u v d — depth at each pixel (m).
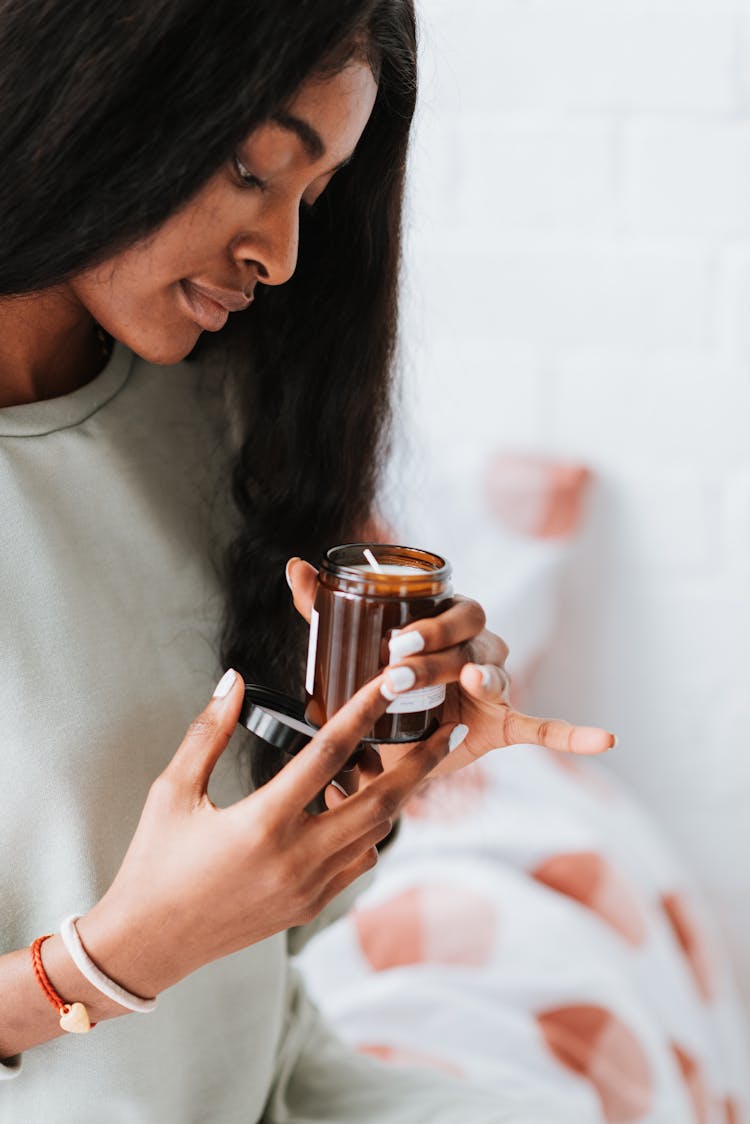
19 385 0.87
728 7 1.73
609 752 1.98
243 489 0.99
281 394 0.99
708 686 1.95
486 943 1.41
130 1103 0.88
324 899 0.74
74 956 0.73
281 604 0.97
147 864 0.71
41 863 0.83
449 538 1.80
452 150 1.81
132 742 0.86
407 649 0.70
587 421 1.89
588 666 1.95
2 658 0.81
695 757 1.97
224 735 0.72
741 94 1.76
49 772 0.82
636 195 1.81
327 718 0.74
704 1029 1.50
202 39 0.68
